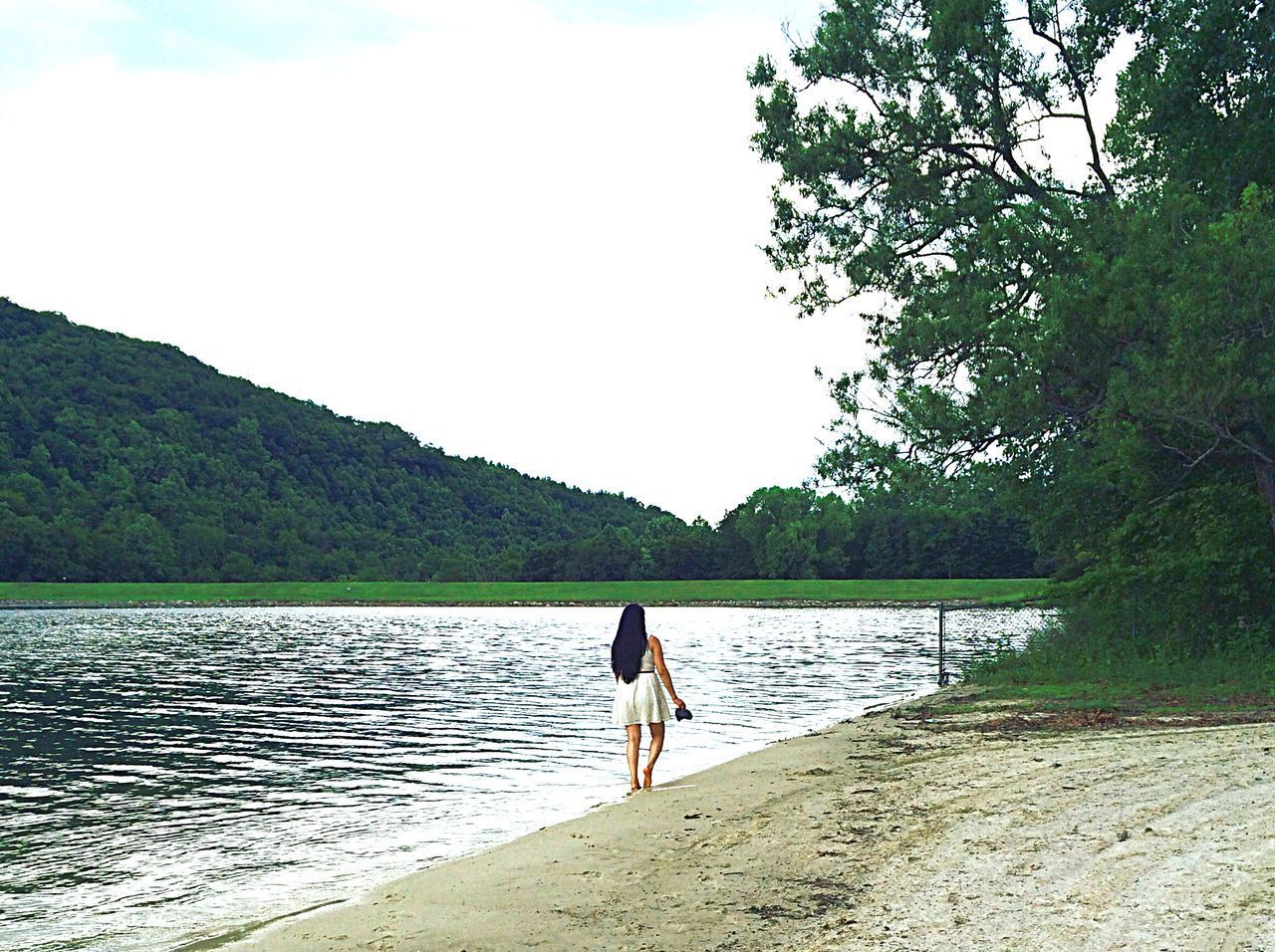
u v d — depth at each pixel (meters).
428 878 8.10
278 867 9.53
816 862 7.86
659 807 10.67
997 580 110.88
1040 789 10.22
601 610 93.44
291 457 198.50
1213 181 22.50
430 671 33.25
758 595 104.50
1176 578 22.92
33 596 114.38
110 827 11.42
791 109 27.98
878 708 20.09
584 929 6.52
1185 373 17.09
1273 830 8.00
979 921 6.16
